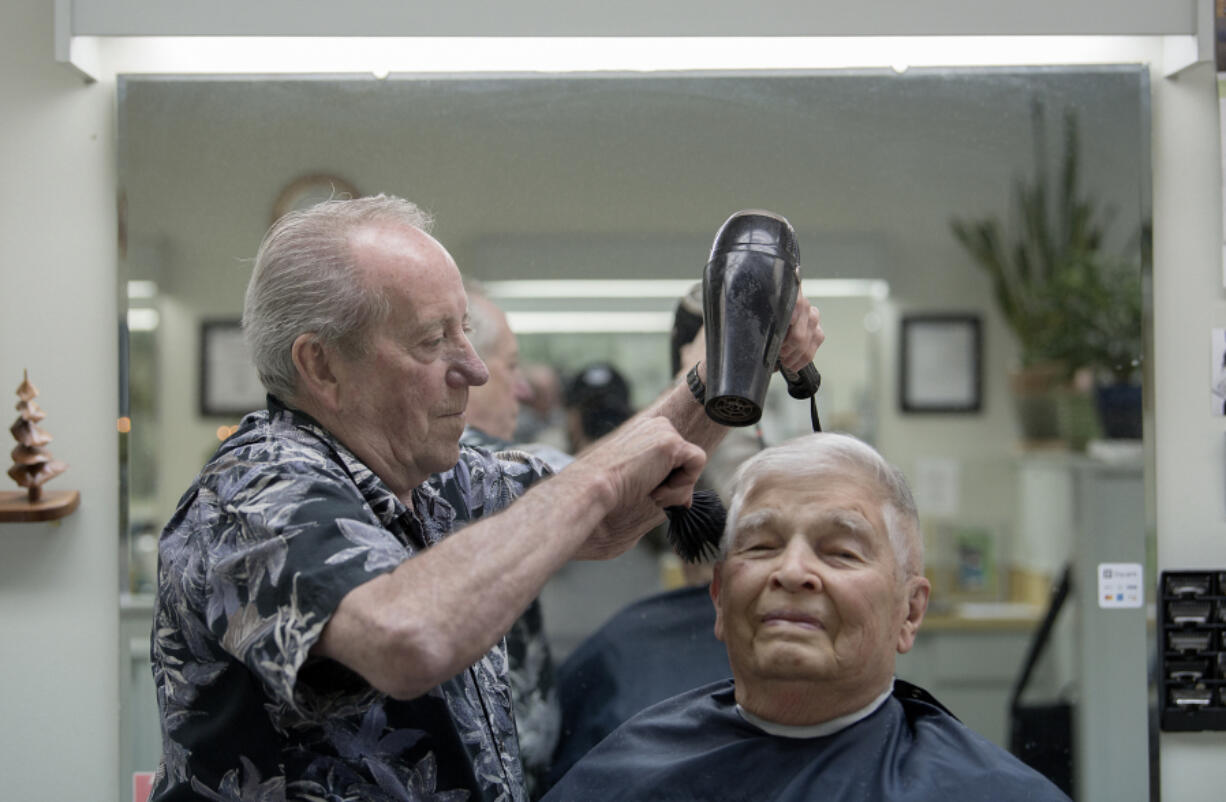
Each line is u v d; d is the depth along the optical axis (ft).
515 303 5.72
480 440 5.70
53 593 5.59
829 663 3.66
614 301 5.72
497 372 5.71
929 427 5.75
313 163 5.65
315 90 5.64
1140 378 5.68
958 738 3.87
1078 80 5.68
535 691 5.60
